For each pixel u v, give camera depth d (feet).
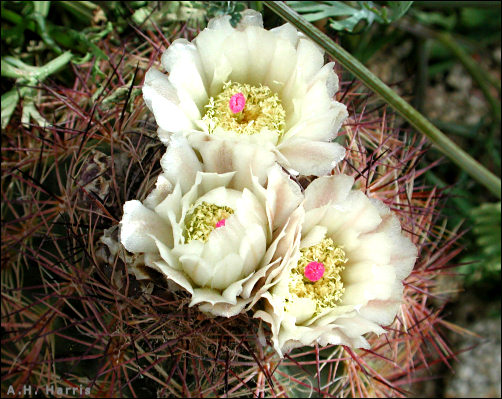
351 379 0.79
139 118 0.78
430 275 0.92
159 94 0.63
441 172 1.25
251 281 0.60
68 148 0.81
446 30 1.28
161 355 0.72
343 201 0.63
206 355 0.69
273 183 0.60
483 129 1.32
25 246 0.80
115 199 0.72
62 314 0.75
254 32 0.65
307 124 0.64
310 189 0.64
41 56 1.01
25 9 0.97
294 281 0.64
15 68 0.92
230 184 0.64
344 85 0.92
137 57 0.90
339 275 0.66
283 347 0.60
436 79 1.38
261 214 0.61
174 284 0.63
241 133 0.66
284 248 0.61
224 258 0.59
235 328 0.68
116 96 0.83
